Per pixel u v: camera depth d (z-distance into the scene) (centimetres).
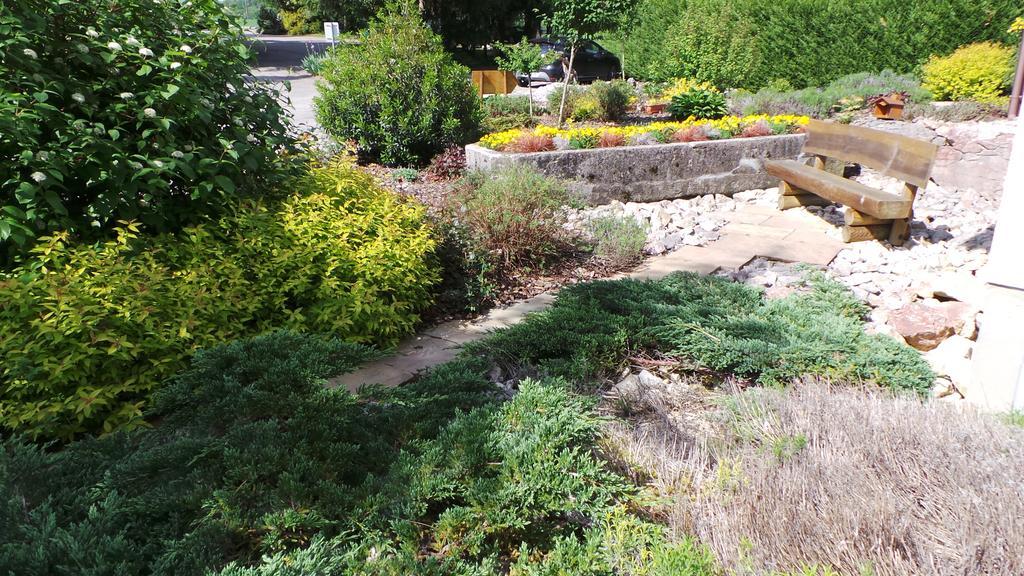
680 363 342
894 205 532
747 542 180
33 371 262
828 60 1216
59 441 277
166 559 171
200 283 323
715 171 724
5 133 274
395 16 852
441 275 450
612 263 517
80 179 323
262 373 264
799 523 185
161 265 324
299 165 429
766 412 268
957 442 212
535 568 182
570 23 1012
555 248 514
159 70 345
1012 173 298
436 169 795
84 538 177
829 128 664
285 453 214
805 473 205
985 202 714
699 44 1309
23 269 291
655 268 512
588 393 316
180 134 355
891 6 1123
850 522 180
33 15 297
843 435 229
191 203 366
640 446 253
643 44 1806
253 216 363
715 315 374
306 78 1892
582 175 660
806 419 247
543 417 238
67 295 279
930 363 340
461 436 229
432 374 301
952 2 1061
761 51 1305
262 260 357
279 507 196
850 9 1165
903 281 476
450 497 216
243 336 334
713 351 334
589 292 416
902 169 545
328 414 242
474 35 2681
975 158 748
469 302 435
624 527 192
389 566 176
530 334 355
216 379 262
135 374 294
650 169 688
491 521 196
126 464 214
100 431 285
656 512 220
